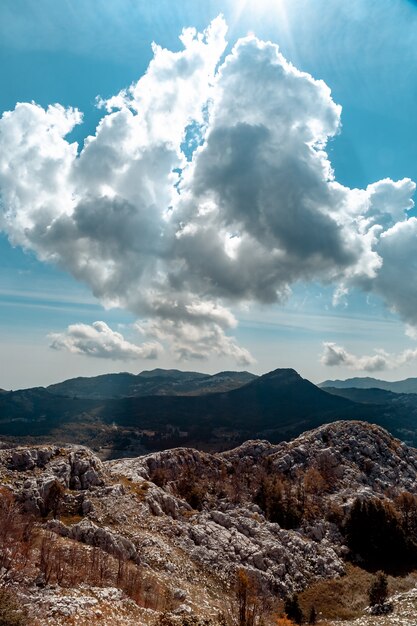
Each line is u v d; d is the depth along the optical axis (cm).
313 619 7538
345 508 12012
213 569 7906
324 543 10738
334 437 15975
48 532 6812
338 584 9031
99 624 3672
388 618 6016
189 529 9119
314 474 13675
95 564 5769
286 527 11269
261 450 15438
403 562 10362
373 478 14250
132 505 9169
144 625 4000
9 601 3316
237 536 9669
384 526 10862
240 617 4447
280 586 8338
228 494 12375
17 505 7750
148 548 7694
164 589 6241
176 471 12938
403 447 16738
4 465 9506
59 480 9331
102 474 10375
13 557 5019
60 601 3925
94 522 8144
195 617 4003
